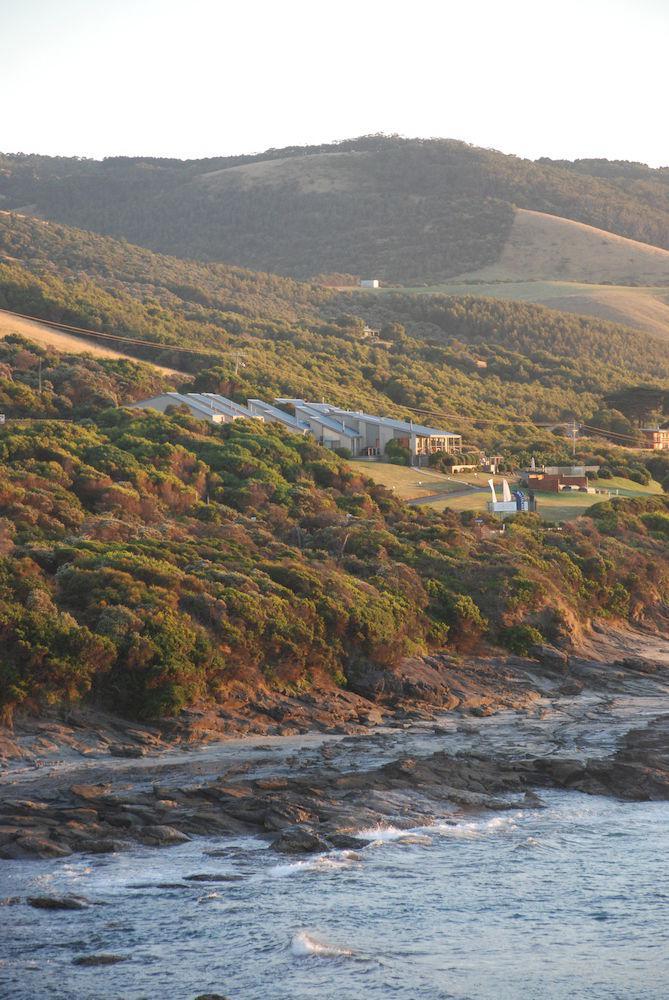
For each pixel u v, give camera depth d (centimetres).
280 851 7338
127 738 10631
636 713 13175
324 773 9238
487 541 19525
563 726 12100
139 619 11644
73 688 10894
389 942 5875
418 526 19738
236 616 12531
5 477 17575
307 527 19512
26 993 5169
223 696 11944
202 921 6078
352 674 13525
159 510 18738
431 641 15225
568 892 6669
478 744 10869
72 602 12150
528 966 5581
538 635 16038
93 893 6469
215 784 8675
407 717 12694
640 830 8006
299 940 5800
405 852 7406
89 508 18225
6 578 11931
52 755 9931
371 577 15850
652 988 5331
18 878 6681
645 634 18600
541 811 8494
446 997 5212
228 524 17938
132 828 7600
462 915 6269
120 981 5316
